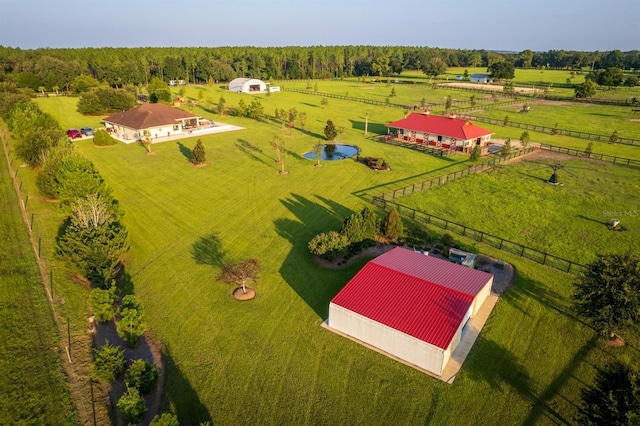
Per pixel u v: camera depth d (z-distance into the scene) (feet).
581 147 220.84
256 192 153.48
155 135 231.30
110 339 79.87
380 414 64.03
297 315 86.43
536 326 82.43
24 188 155.22
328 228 125.08
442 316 75.20
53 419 62.39
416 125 227.40
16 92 320.09
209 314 86.69
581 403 63.82
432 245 113.50
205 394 67.51
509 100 380.99
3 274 98.63
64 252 95.55
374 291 82.28
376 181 165.78
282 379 70.38
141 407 60.59
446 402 65.87
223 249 113.09
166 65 519.19
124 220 130.72
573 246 114.73
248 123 277.44
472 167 183.83
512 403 65.77
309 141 230.27
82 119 282.56
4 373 70.08
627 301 71.67
